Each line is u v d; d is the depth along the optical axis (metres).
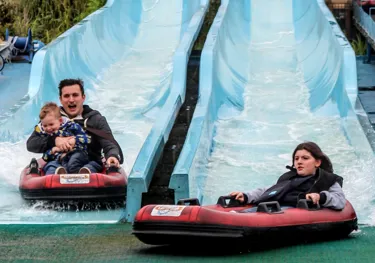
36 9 44.75
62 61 31.22
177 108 25.83
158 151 20.80
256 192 15.52
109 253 14.36
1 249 14.83
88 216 18.31
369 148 22.72
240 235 13.68
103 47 36.50
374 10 40.50
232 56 33.97
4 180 21.12
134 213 17.95
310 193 15.08
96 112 19.77
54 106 19.58
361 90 30.80
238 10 40.28
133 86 32.69
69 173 19.14
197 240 13.66
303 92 31.22
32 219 18.02
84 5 44.97
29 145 19.62
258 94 31.09
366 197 19.45
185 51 29.61
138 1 42.97
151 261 13.66
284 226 14.30
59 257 14.16
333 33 31.75
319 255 13.91
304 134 26.02
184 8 42.44
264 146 24.77
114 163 19.08
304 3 40.91
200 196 20.00
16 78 33.50
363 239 15.27
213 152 24.09
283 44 38.00
